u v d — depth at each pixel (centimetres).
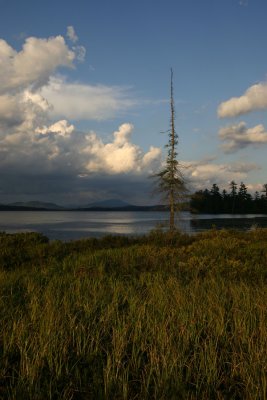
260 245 1366
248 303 615
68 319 537
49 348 431
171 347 436
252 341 450
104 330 502
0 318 544
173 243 1853
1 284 812
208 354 425
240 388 390
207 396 370
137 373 410
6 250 1452
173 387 377
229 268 1032
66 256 1418
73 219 9294
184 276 973
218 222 6012
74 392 377
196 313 563
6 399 360
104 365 409
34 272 1040
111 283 793
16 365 418
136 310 572
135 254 1245
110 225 5944
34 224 6188
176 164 2347
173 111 2377
